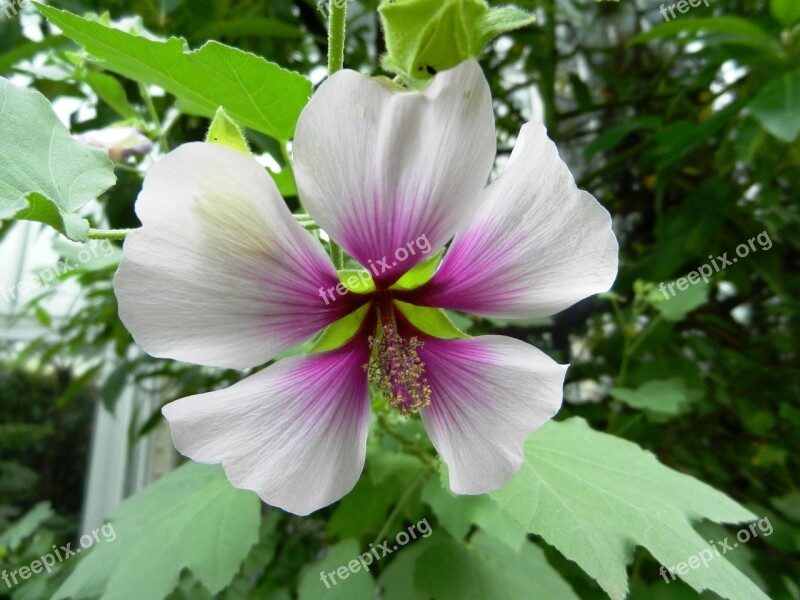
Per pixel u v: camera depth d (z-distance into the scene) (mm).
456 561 134
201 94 115
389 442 159
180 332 73
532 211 82
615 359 266
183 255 70
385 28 93
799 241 256
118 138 157
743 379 279
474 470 91
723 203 239
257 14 260
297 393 86
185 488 149
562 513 103
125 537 136
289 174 133
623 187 324
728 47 223
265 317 79
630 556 99
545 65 294
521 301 87
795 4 207
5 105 90
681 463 242
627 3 351
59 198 88
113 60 111
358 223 78
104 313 245
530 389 87
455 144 75
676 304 218
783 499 226
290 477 85
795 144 234
